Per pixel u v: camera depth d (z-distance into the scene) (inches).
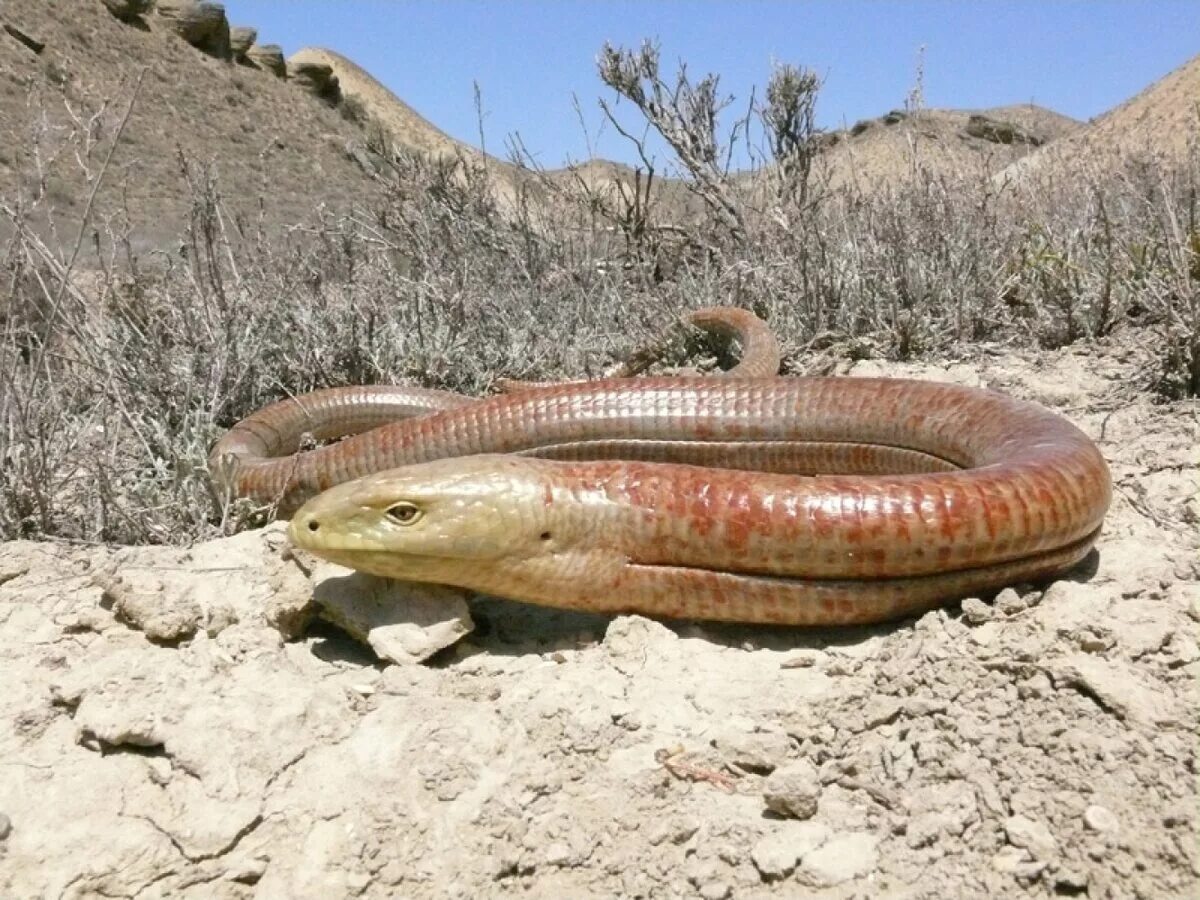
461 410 11.2
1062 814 5.8
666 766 6.5
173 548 9.6
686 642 7.7
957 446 9.6
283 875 6.1
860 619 7.7
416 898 5.9
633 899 5.8
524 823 6.2
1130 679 6.6
